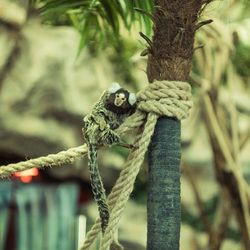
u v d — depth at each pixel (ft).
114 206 9.86
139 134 10.07
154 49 10.25
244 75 28.71
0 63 36.91
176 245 9.86
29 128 36.78
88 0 16.03
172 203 9.92
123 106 9.78
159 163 10.00
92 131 9.61
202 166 39.52
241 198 21.30
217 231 25.62
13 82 37.09
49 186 39.17
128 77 39.96
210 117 22.13
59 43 38.52
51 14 19.10
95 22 17.15
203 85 22.20
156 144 10.04
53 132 37.37
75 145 38.19
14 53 37.42
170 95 9.98
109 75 39.86
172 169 9.99
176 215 9.93
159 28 10.19
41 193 39.01
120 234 38.63
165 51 10.17
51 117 37.73
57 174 38.60
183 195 38.93
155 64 10.26
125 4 14.16
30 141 36.99
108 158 38.86
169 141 10.01
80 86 38.70
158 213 9.87
